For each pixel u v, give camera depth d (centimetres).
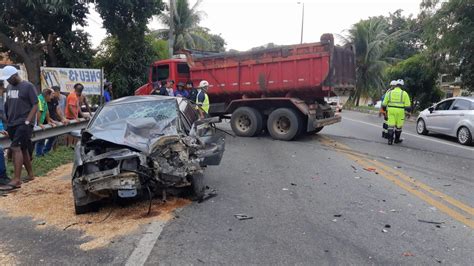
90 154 532
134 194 508
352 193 644
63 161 871
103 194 523
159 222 503
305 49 1154
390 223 507
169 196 605
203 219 515
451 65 1998
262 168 827
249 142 1188
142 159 515
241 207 566
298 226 492
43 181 707
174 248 428
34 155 903
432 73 2258
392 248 431
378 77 3788
